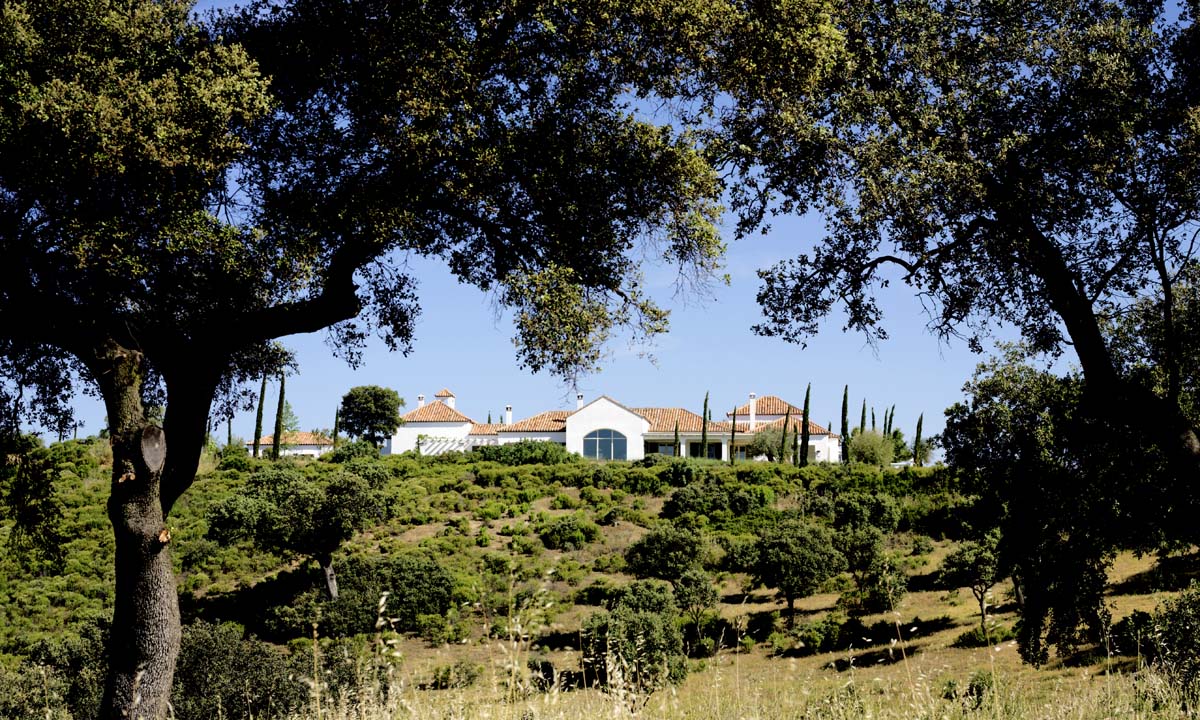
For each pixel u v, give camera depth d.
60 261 8.66
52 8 8.09
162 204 8.41
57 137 7.56
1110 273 11.50
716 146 10.69
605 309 10.94
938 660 21.17
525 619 4.70
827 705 5.71
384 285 11.74
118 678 8.27
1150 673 6.87
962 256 11.99
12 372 10.91
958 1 11.60
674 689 5.73
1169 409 11.17
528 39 9.53
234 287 9.81
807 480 54.94
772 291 12.46
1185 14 11.09
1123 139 10.66
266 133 9.62
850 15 11.13
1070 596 15.59
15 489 11.29
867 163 10.51
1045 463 15.72
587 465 61.34
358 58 9.38
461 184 9.77
